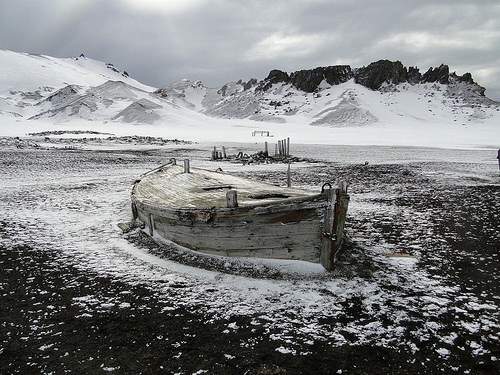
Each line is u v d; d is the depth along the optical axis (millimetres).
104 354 5145
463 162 31812
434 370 4793
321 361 4969
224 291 6863
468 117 166125
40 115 131625
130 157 34375
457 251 9117
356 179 21484
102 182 19969
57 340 5461
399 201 15102
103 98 142250
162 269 7926
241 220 7609
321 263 7375
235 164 30094
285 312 6145
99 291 6965
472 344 5320
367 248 9242
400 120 155375
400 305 6379
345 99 180875
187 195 10398
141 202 9922
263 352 5156
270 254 7602
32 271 7895
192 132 92812
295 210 7223
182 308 6316
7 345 5344
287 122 152000
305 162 31766
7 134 71562
